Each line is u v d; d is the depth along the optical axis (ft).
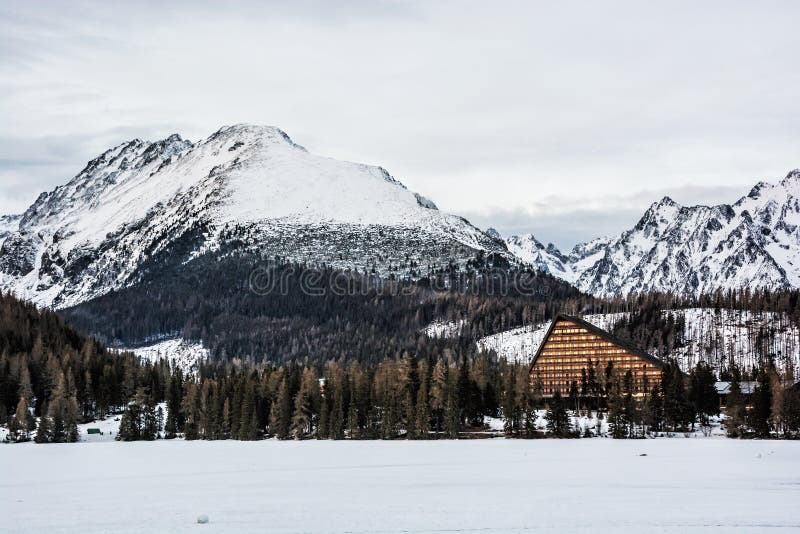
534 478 530.68
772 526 368.27
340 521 388.57
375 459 650.02
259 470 597.93
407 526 376.48
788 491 469.98
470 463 615.16
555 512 406.00
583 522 379.76
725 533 354.95
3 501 468.75
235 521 391.45
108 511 424.87
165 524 386.32
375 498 456.86
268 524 383.04
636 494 462.19
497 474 552.82
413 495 465.88
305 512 413.39
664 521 379.76
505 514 402.11
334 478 545.03
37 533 370.32
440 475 552.41
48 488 523.70
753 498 444.96
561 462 612.29
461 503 436.76
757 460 611.88
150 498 470.39
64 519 403.34
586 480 519.60
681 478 523.29
